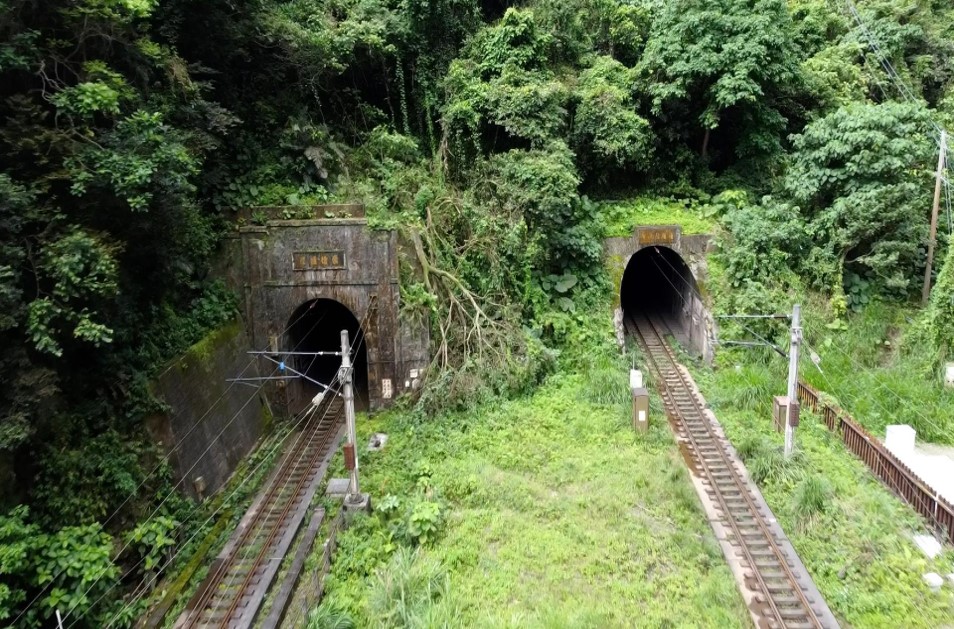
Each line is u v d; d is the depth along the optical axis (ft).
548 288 67.15
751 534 41.14
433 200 64.54
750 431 54.34
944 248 72.90
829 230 70.18
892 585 36.11
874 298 71.67
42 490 31.71
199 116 47.39
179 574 38.75
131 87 36.35
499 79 69.15
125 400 38.55
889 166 66.74
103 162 31.48
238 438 52.60
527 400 58.39
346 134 71.46
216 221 56.24
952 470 49.32
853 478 47.01
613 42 84.38
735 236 71.10
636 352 71.67
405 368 60.34
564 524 42.22
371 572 38.22
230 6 52.44
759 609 34.55
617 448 51.67
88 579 29.96
